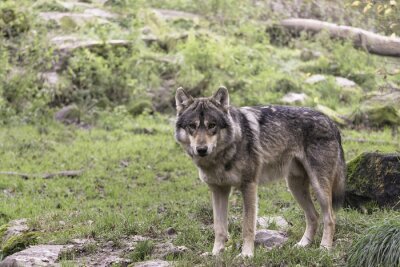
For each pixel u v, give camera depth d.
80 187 31.66
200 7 59.28
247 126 19.75
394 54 49.81
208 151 18.53
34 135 39.62
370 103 43.75
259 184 20.55
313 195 27.02
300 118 20.73
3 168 33.94
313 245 20.28
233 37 54.25
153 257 19.48
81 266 18.92
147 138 39.91
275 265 17.88
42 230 23.84
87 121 42.91
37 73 45.12
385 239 17.02
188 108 19.33
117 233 22.27
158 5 60.16
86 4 58.59
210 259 18.36
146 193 30.47
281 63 51.22
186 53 47.62
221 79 46.41
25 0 50.25
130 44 49.25
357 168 25.39
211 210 25.33
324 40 54.16
